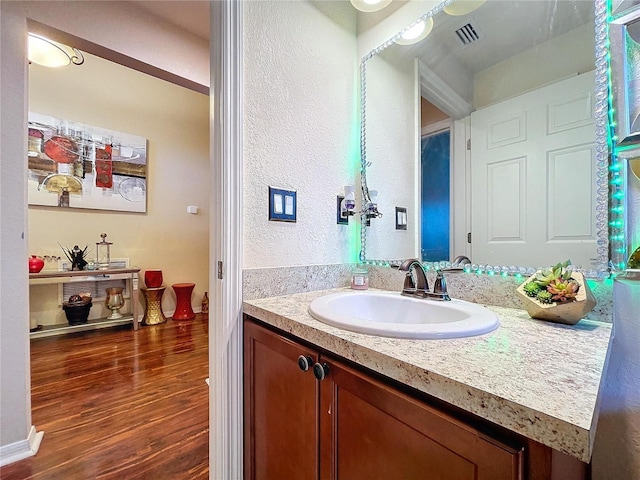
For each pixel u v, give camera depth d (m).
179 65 2.09
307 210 1.19
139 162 3.61
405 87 1.24
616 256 0.73
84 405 1.75
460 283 1.02
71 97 3.14
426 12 1.15
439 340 0.61
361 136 1.38
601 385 0.45
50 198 3.01
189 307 3.79
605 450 0.72
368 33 1.36
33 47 1.88
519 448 0.39
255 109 1.04
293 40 1.16
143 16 1.92
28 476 1.22
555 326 0.72
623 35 0.73
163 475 1.23
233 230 0.99
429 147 1.17
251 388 0.96
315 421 0.72
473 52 1.05
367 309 1.09
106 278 3.23
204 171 4.21
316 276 1.20
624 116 0.72
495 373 0.47
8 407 1.33
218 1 1.03
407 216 1.23
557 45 0.86
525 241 0.91
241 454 0.99
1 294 1.32
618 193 0.73
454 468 0.46
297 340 0.79
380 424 0.57
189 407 1.73
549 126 0.87
